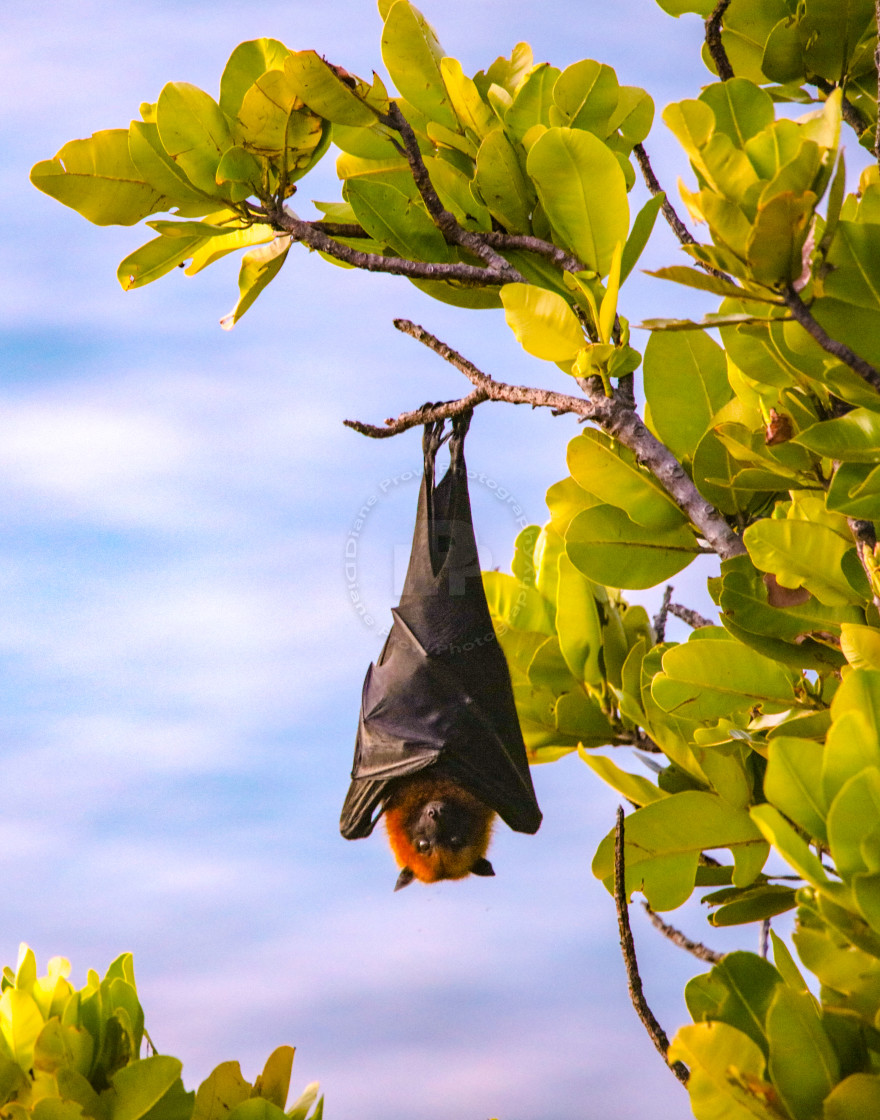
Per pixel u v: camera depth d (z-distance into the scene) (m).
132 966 7.90
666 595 10.45
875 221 6.53
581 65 8.79
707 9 9.93
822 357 6.37
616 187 7.92
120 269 9.02
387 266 8.55
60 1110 6.75
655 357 8.48
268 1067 7.84
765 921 8.21
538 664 10.45
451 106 9.15
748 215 5.80
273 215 8.63
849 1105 5.53
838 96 5.57
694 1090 5.89
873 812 5.23
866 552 6.82
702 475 8.15
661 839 7.62
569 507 8.78
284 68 7.84
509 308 7.87
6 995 7.52
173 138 8.14
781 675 7.92
